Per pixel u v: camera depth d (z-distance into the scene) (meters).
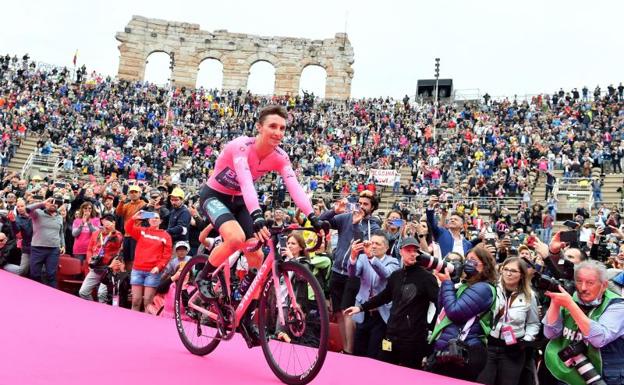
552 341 5.77
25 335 5.41
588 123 37.69
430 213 9.80
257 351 5.83
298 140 41.44
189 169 35.00
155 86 50.97
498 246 10.77
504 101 45.75
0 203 15.63
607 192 27.48
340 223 8.98
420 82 52.53
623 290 6.78
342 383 4.80
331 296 8.88
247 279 5.06
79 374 4.18
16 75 45.72
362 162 37.56
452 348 6.17
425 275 7.07
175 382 4.23
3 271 11.58
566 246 7.60
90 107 43.72
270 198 26.53
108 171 33.84
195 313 5.59
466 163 33.47
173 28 55.03
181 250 10.26
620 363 5.53
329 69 54.09
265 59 54.84
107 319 7.26
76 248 12.89
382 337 7.84
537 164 31.95
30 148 36.59
